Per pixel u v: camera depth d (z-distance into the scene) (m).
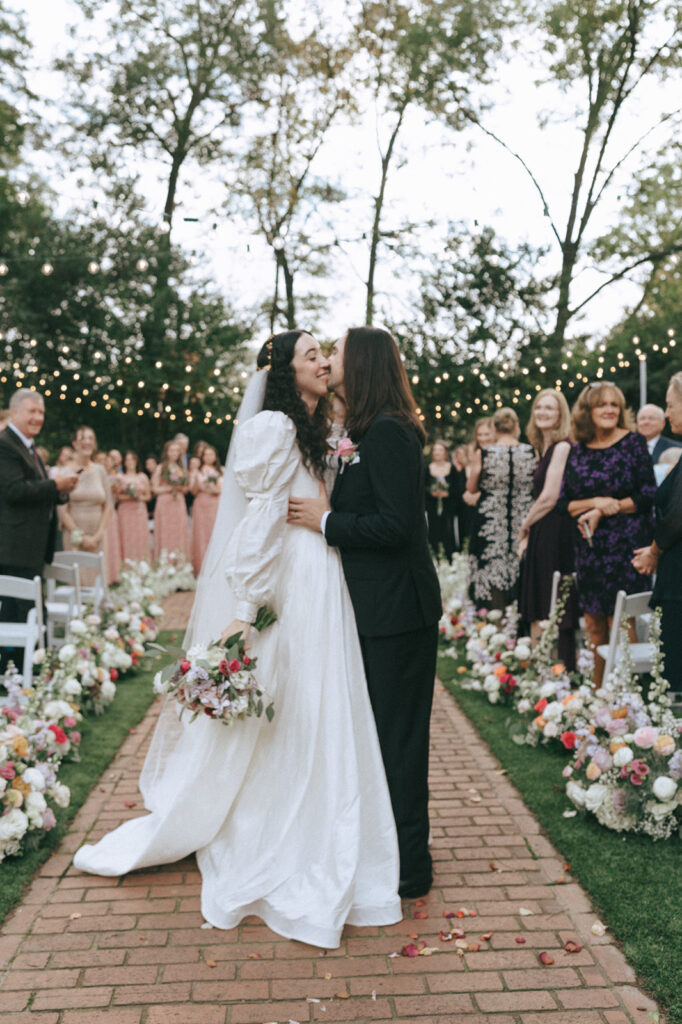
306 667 2.86
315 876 2.74
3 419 6.31
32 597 4.59
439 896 2.92
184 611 9.73
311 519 2.90
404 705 2.89
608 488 4.62
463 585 8.90
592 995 2.35
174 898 2.90
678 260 20.20
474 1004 2.31
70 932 2.69
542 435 5.62
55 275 20.17
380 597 2.86
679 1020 2.21
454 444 21.17
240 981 2.42
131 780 4.09
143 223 20.50
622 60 18.97
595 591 4.69
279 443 2.83
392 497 2.79
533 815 3.64
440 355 20.56
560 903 2.86
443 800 3.83
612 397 4.64
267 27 19.50
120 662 6.02
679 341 19.45
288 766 2.89
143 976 2.45
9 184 20.19
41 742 3.52
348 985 2.40
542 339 20.23
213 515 12.50
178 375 20.08
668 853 3.18
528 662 5.11
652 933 2.62
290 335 3.03
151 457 15.85
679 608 3.78
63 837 3.41
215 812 2.94
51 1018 2.25
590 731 3.58
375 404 2.93
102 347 20.56
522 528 5.51
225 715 2.73
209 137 20.39
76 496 8.54
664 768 3.30
